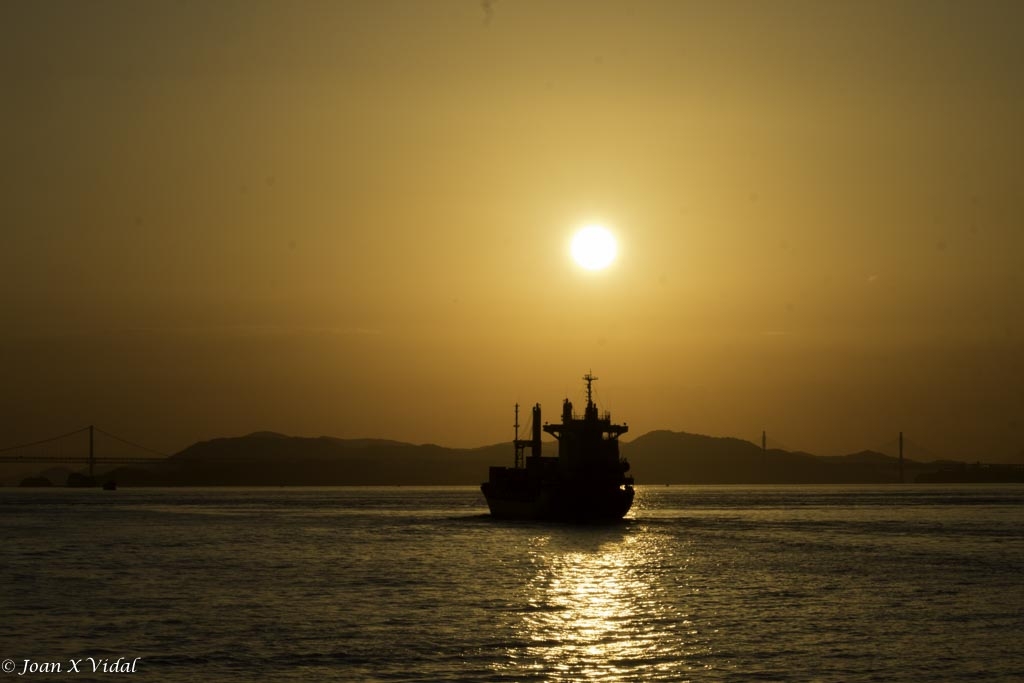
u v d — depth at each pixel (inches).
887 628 4375.0
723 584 5777.6
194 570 6584.6
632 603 5064.0
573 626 4424.2
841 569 6525.6
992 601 5137.8
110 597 5334.6
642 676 3545.8
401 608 4931.1
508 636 4202.8
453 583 5861.2
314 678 3531.0
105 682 3501.5
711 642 4074.8
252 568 6688.0
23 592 5536.4
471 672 3595.0
